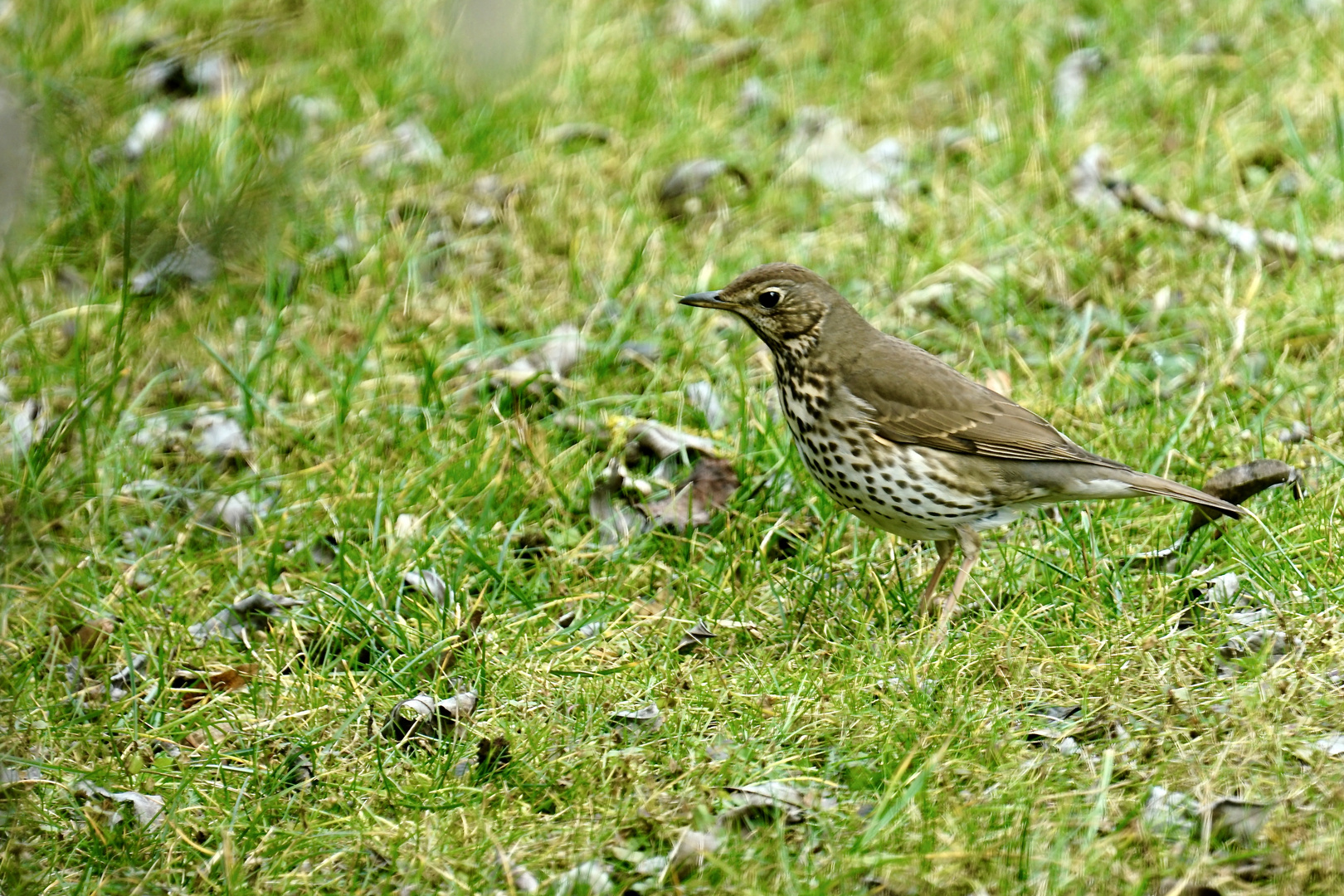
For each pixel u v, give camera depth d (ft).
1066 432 40.04
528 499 39.11
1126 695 29.63
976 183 50.90
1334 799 25.58
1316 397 40.34
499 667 32.58
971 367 43.45
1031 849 25.21
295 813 28.81
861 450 34.55
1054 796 26.58
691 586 35.50
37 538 35.65
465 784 29.07
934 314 46.06
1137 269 46.24
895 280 46.91
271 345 44.68
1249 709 28.07
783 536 37.27
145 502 39.32
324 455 41.27
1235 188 49.55
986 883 24.72
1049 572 34.22
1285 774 26.78
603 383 43.73
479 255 49.98
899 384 34.27
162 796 29.58
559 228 50.55
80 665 33.86
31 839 28.12
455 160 54.24
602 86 57.93
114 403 42.52
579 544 37.42
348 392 42.29
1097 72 57.31
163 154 50.34
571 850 26.61
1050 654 31.19
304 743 30.40
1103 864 24.64
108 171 48.32
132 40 59.41
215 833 28.07
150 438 42.01
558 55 58.39
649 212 51.57
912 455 33.99
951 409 34.09
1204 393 40.75
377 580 35.68
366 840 27.55
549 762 29.25
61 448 40.14
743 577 36.06
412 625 34.47
